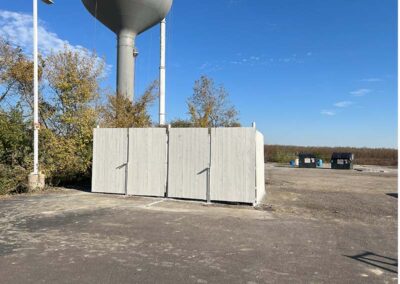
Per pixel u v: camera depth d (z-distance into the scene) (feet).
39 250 21.49
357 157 205.36
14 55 73.10
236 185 39.40
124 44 77.66
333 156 132.98
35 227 27.30
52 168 52.60
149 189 43.34
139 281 16.93
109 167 45.60
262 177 47.21
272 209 36.91
